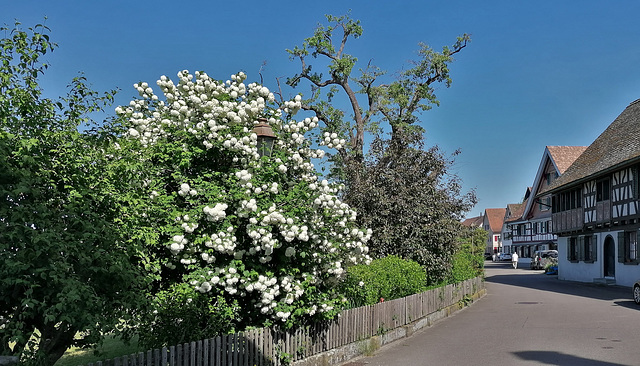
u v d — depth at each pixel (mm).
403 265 13375
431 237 16578
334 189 8914
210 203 7211
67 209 4984
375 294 11242
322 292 8578
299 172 8672
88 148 5539
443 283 17031
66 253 4645
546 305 18516
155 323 6289
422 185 17500
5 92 5160
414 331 12539
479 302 20281
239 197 7195
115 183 5840
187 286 6867
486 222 108375
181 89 8812
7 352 4625
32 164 4852
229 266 7223
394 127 25172
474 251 28609
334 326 9023
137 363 5301
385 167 17859
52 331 5059
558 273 38062
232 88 8914
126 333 6043
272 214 7172
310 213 7883
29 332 4641
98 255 4746
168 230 6891
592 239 32094
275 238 7539
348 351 9305
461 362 8953
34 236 4367
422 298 13508
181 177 7617
